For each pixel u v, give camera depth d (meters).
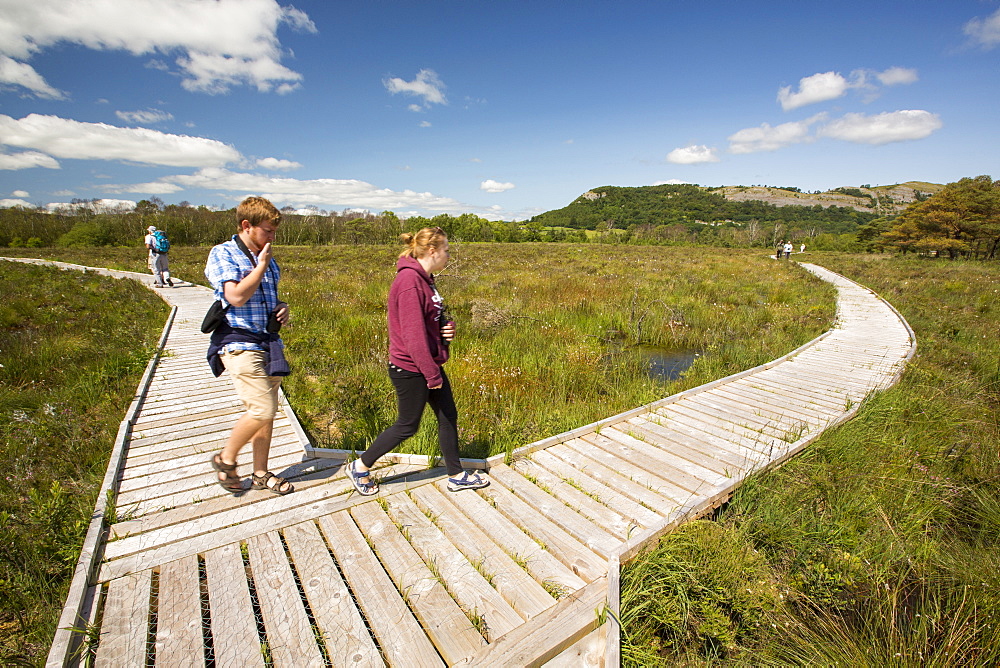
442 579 2.56
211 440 4.31
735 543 3.13
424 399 3.04
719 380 6.58
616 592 2.49
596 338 9.85
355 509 3.14
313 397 5.89
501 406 5.82
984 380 6.98
